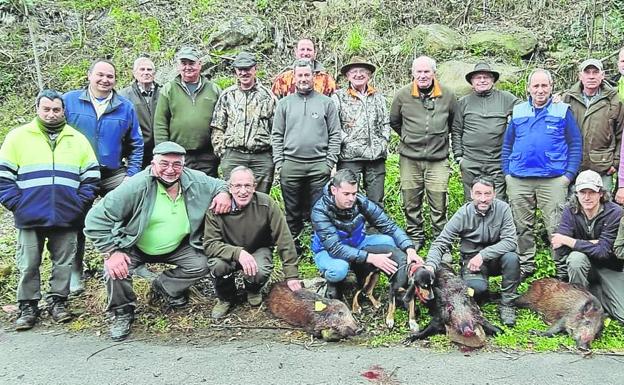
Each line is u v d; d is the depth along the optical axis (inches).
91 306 214.2
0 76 375.9
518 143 228.2
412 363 175.5
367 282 210.1
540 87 220.7
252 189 199.3
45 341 191.3
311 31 407.5
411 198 247.6
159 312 209.9
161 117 238.8
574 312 192.1
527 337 191.3
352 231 208.2
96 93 217.5
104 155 219.5
